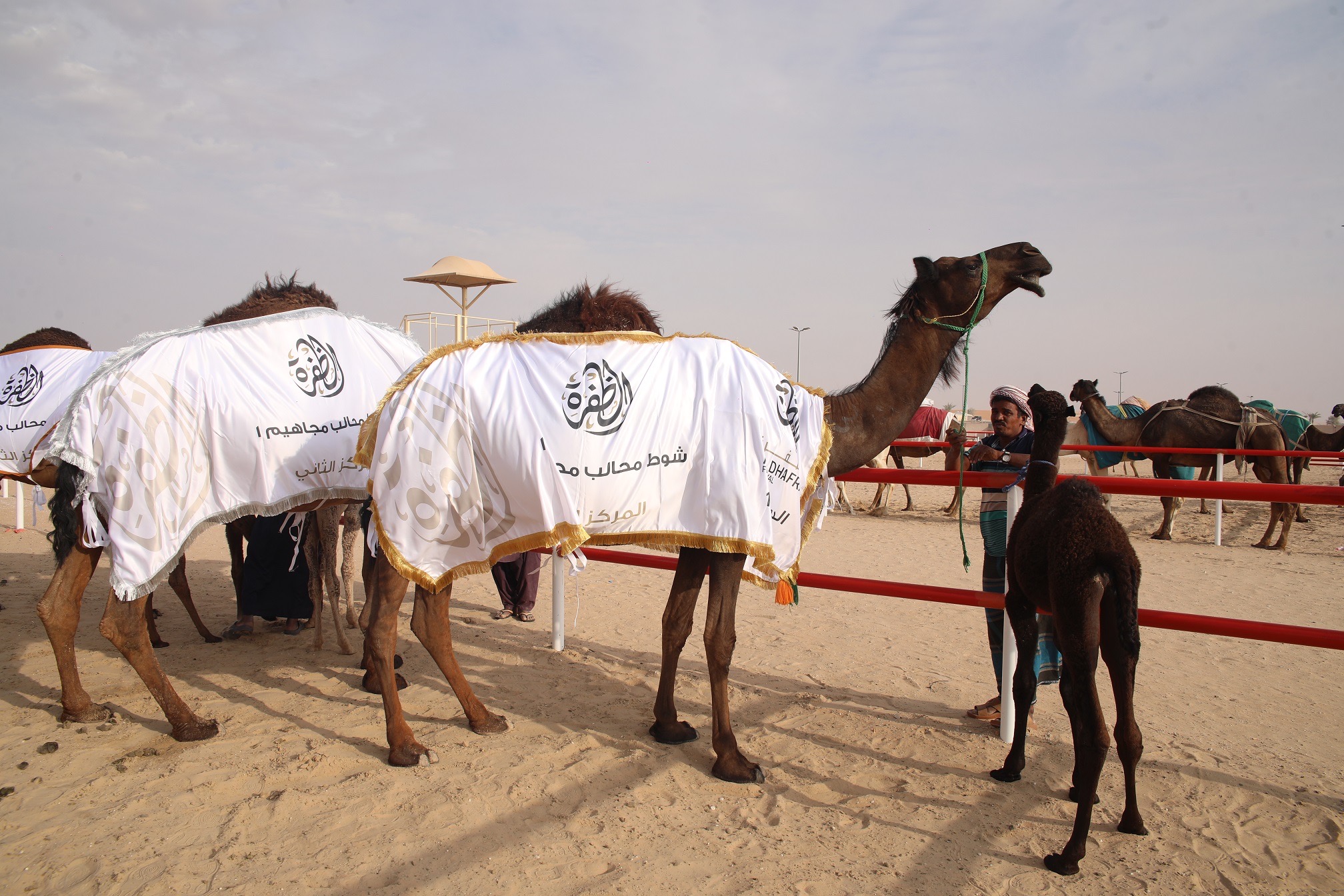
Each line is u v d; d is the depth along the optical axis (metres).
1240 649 6.50
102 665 5.70
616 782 4.00
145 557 4.25
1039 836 3.56
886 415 4.63
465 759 4.23
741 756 4.09
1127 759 3.41
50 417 6.04
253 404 4.60
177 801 3.74
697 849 3.41
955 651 6.41
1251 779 4.10
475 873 3.20
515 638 6.62
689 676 5.68
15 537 11.27
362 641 6.42
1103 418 14.41
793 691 5.41
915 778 4.11
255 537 6.34
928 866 3.31
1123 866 3.32
